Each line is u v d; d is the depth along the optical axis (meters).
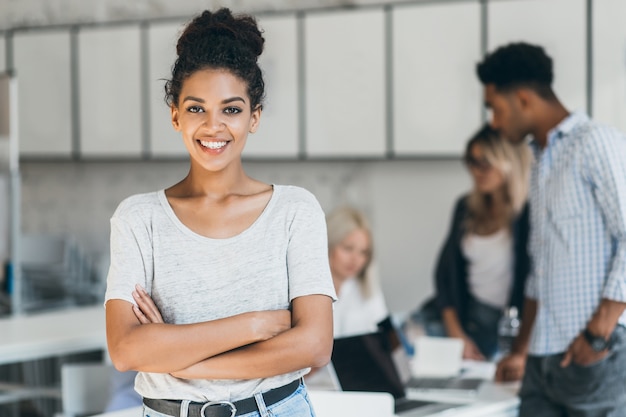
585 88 5.60
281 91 6.34
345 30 6.18
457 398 3.61
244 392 1.98
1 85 5.65
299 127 6.32
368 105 6.14
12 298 5.73
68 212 7.35
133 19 7.06
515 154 4.86
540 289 3.45
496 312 4.95
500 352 4.54
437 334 5.02
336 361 3.54
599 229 3.29
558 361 3.37
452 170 6.39
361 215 4.49
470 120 5.91
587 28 5.58
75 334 4.48
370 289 4.52
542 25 5.68
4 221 5.81
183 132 2.03
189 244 2.02
